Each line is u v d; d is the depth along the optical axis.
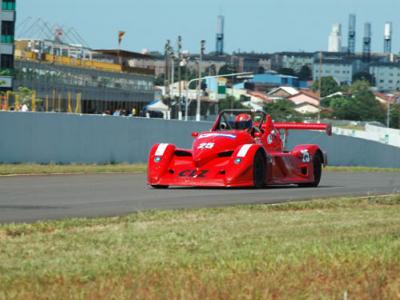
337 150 88.25
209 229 21.80
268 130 38.41
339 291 14.65
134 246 18.94
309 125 40.12
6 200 30.30
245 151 35.94
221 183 35.56
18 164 52.66
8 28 149.38
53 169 49.78
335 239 20.28
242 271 16.06
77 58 174.12
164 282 15.04
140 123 64.00
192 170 36.12
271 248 18.67
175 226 22.28
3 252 18.02
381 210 28.48
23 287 14.57
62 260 17.05
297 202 29.98
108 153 61.03
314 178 41.34
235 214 25.50
